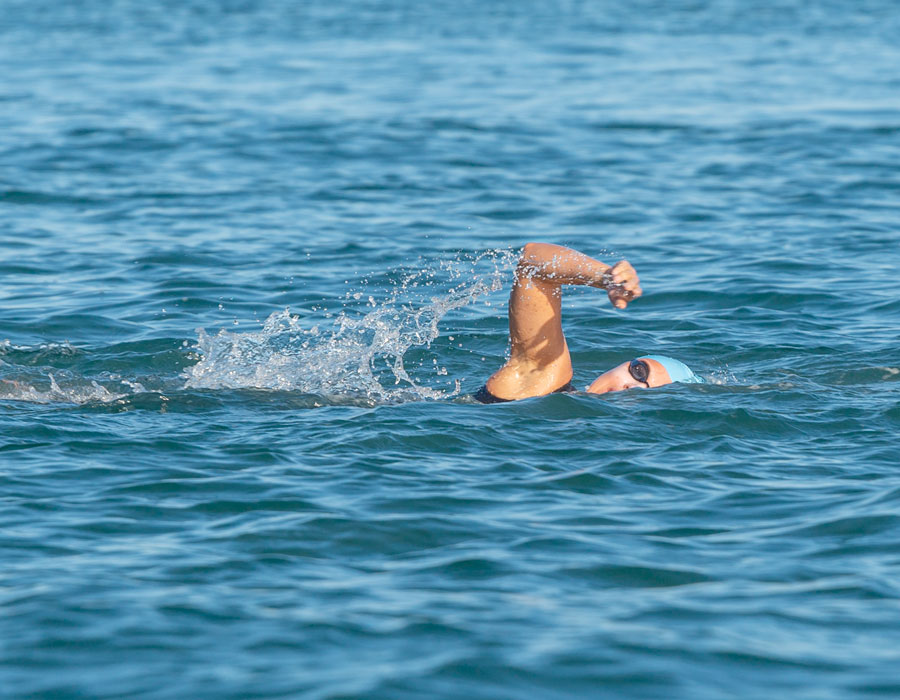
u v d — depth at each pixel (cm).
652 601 1847
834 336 3825
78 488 2345
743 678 1602
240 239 5444
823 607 1823
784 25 17225
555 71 11881
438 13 19550
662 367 3070
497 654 1658
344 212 6044
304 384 3183
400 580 1928
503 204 6228
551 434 2680
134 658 1653
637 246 5316
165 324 4069
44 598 1834
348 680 1584
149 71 11900
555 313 2884
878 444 2622
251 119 8906
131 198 6322
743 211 6025
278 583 1912
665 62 12606
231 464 2489
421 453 2569
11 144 7800
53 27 16838
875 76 11319
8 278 4716
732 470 2464
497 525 2167
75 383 3173
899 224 5678
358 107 9531
